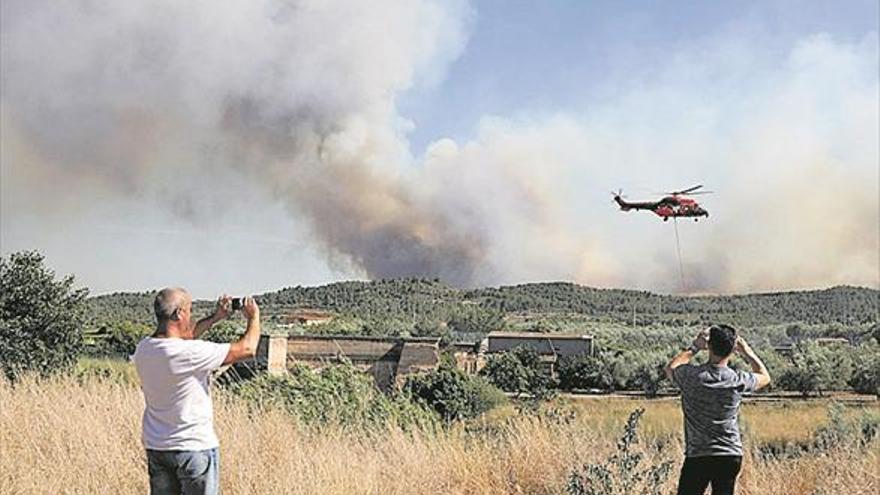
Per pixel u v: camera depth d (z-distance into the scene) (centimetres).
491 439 959
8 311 1752
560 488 828
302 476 780
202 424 514
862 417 1583
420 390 1858
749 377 633
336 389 1244
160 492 519
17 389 1031
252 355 532
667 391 4053
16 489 714
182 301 527
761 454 952
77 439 833
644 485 740
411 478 851
